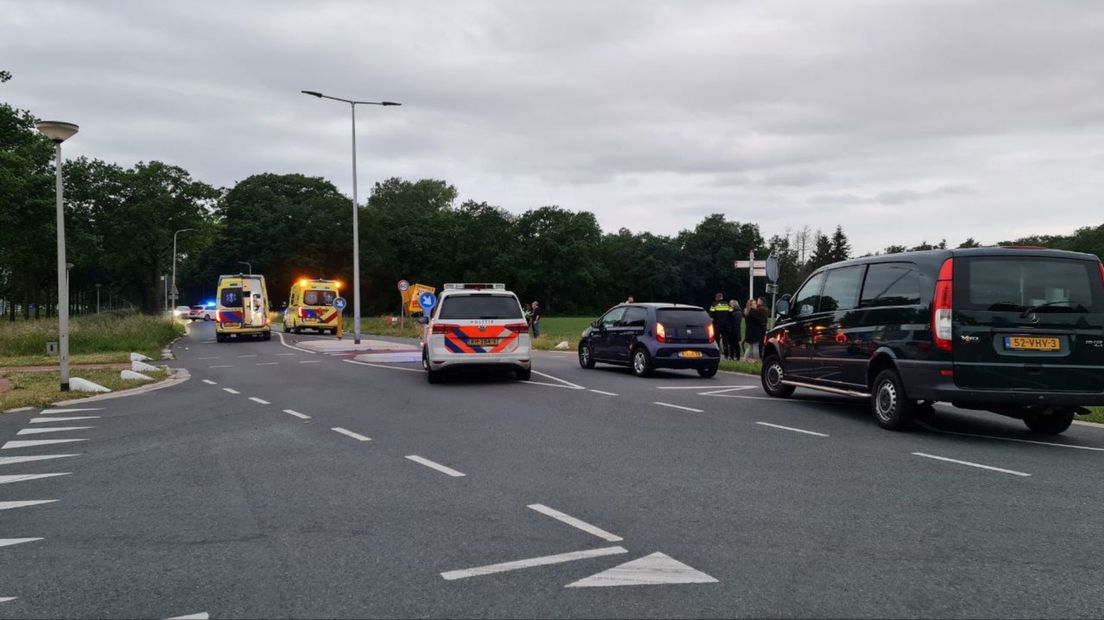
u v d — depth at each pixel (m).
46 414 11.26
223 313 36.03
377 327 46.81
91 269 77.50
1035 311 8.03
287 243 87.75
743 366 17.00
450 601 3.75
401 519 5.23
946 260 8.17
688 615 3.56
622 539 4.73
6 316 75.00
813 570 4.15
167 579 4.13
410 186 110.19
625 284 107.94
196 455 7.77
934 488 6.03
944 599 3.74
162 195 65.88
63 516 5.48
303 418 10.30
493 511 5.41
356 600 3.79
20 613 3.69
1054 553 4.43
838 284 10.31
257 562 4.38
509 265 95.31
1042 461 7.08
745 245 106.69
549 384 14.38
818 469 6.76
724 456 7.37
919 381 8.33
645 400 11.80
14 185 43.31
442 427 9.31
